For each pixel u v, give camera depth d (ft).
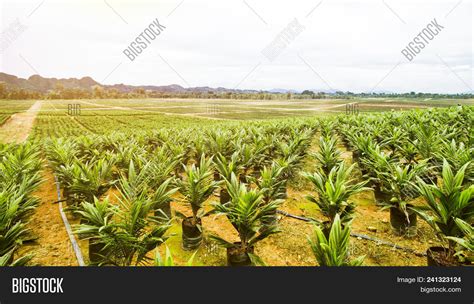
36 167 20.13
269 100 457.27
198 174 13.84
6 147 25.17
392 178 13.38
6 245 9.91
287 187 22.08
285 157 19.84
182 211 18.72
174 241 14.67
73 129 138.10
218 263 12.64
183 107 319.88
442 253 10.39
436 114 37.27
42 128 144.56
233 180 12.29
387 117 37.96
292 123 44.88
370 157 17.65
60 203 20.02
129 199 12.03
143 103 401.08
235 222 10.69
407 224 13.53
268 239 14.34
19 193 12.56
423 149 17.80
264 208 10.89
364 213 16.88
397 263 11.81
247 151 19.22
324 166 17.63
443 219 9.55
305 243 13.88
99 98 520.01
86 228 9.29
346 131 28.17
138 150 23.29
